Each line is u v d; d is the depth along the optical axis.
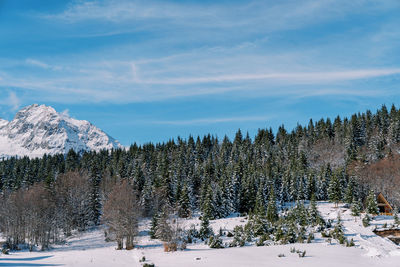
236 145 158.25
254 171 109.88
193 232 64.31
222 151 147.75
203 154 153.62
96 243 69.69
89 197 90.62
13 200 76.62
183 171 120.06
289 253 40.09
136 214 62.34
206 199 86.81
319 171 121.12
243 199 95.19
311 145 152.25
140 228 78.81
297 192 103.75
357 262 35.22
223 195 92.81
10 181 121.50
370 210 79.31
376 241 51.22
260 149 149.50
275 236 55.62
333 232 54.72
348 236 54.84
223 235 64.44
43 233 68.44
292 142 158.00
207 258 37.47
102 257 40.59
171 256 41.09
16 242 70.75
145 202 91.12
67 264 34.84
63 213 84.94
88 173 123.25
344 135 150.75
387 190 101.94
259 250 42.34
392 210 83.25
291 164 125.56
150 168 122.50
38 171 135.38
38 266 33.31
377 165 111.25
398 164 109.12
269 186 99.94
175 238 52.50
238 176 105.44
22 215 72.88
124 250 54.09
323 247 44.56
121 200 63.25
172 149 161.62
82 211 88.56
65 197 91.56
